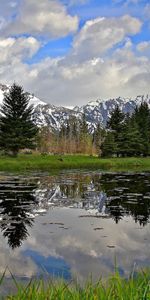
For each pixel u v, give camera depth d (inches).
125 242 531.8
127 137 3464.6
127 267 413.1
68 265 423.8
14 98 2741.1
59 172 1962.4
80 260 445.4
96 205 872.3
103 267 416.5
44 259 451.5
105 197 1002.1
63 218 716.0
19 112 2731.3
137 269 402.6
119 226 649.0
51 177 1636.3
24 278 375.9
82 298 164.2
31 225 647.8
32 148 2778.1
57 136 6112.2
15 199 939.3
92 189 1196.5
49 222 676.7
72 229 620.7
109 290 168.4
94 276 379.2
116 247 506.3
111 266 419.2
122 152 3526.1
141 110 3937.0
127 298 156.3
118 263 430.3
